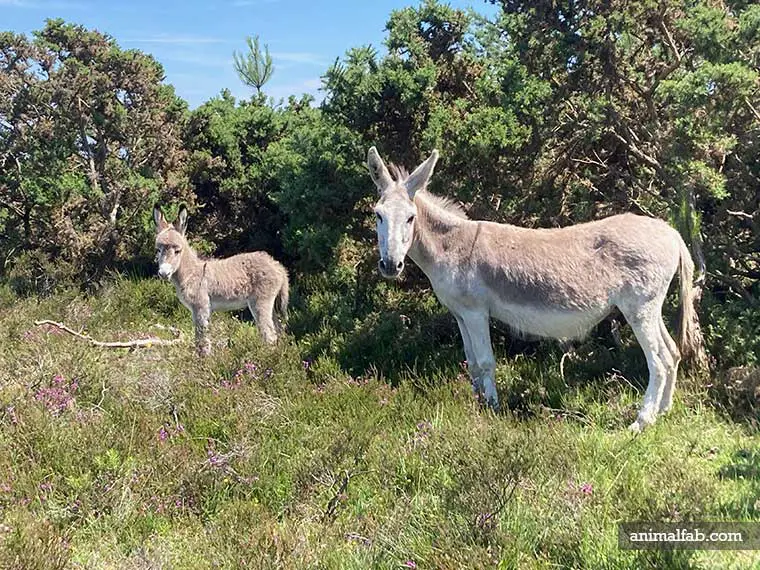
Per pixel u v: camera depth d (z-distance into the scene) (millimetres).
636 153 6297
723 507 3549
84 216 10047
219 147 10609
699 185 5777
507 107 6492
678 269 5281
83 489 3855
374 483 4055
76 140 10000
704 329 5750
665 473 3855
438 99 7105
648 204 6633
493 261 5320
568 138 6930
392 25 7484
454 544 3234
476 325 5469
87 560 3357
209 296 7520
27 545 3166
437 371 6078
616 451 4359
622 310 5168
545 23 6254
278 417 4961
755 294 6301
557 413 5238
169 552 3393
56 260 9883
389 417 5098
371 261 7723
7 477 3961
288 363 6172
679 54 6203
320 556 3250
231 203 10211
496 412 5230
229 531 3500
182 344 6965
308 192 7492
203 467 4125
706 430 4703
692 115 5496
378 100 6996
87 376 5473
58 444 4246
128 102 10203
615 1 5926
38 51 9797
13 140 9898
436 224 5500
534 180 7043
